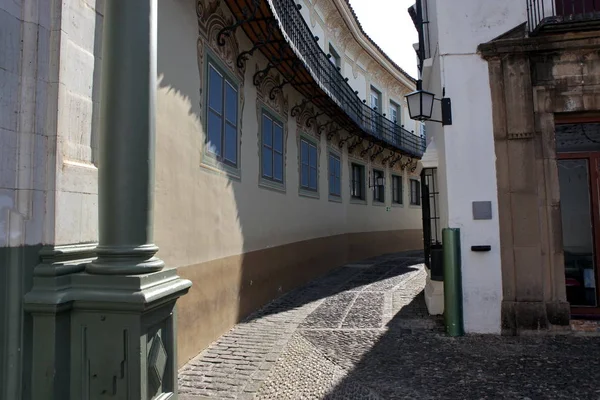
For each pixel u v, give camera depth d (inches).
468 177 241.0
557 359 193.3
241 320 279.1
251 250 304.7
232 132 276.4
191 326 207.2
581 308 251.9
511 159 238.4
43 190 102.5
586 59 237.0
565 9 239.5
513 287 234.1
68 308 95.3
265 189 338.3
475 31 244.5
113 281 94.8
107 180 99.5
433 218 319.9
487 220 238.2
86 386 94.9
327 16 541.3
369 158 687.1
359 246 631.8
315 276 462.6
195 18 224.1
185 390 168.2
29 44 101.5
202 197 226.7
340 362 196.4
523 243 235.0
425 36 343.6
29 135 100.4
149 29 103.4
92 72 117.6
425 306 308.5
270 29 274.1
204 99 232.5
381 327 254.1
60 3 106.5
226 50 267.6
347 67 621.3
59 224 104.3
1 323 92.4
